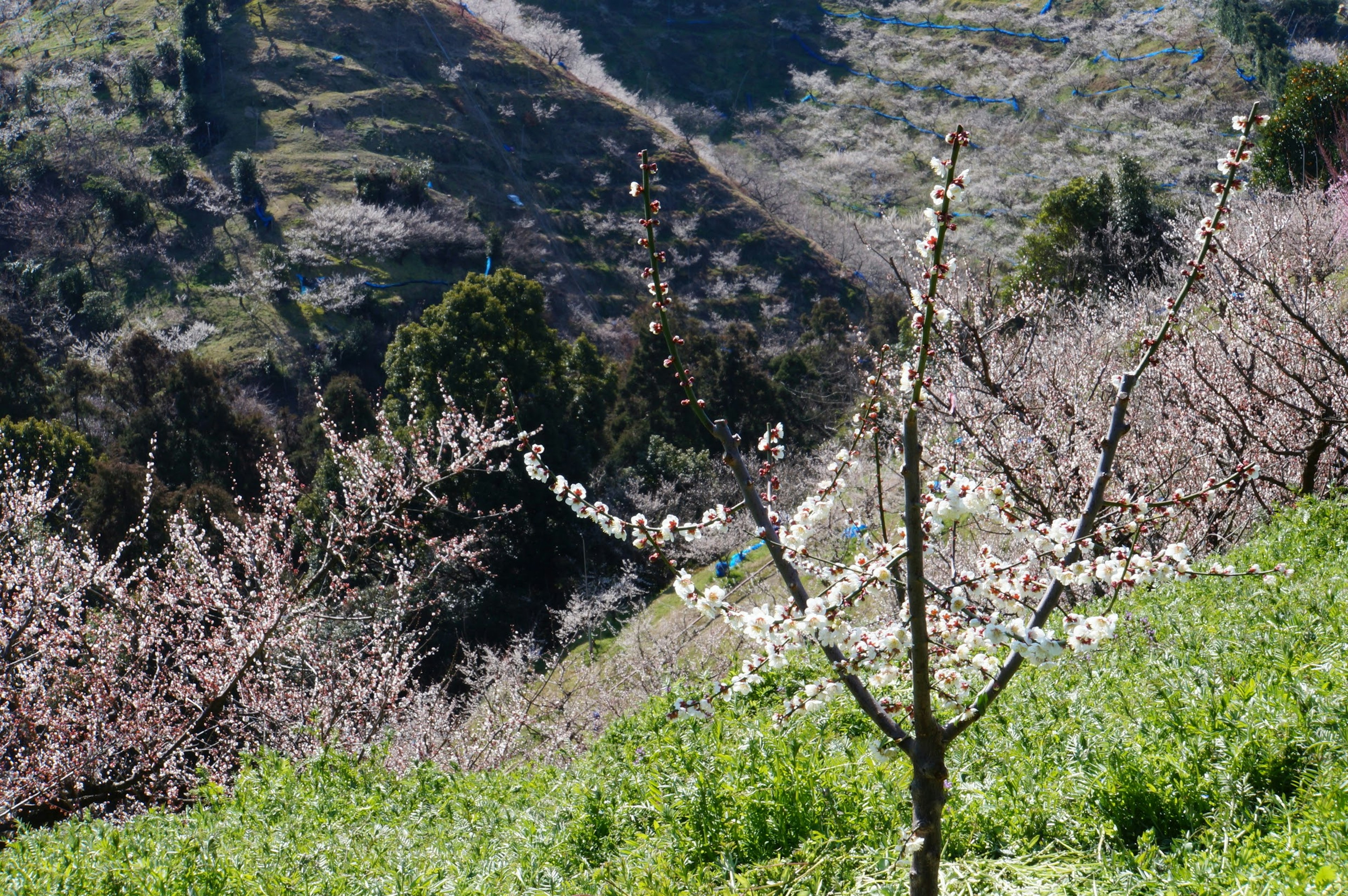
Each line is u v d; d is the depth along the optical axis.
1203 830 3.14
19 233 54.03
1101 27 91.12
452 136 67.56
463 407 27.86
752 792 3.89
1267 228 12.02
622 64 100.94
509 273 31.33
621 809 4.44
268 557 12.23
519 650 16.66
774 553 2.90
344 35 73.31
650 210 2.87
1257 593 5.55
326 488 24.20
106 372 38.88
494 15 90.38
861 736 4.79
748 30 106.56
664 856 3.85
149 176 58.88
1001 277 25.73
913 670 2.67
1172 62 81.81
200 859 4.72
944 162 2.44
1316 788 3.10
